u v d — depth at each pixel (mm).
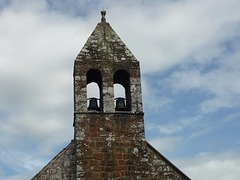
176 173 19250
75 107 19359
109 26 21578
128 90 20391
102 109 19594
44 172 19016
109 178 18031
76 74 19906
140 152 18703
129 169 18297
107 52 20625
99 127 18922
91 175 17969
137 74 20281
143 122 19312
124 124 19141
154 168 19234
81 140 18547
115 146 18656
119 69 20281
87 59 20281
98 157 18344
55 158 19359
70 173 19141
